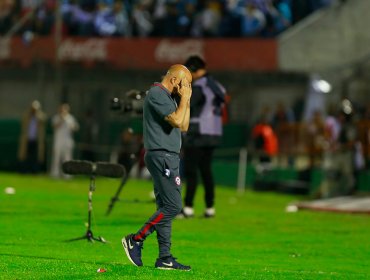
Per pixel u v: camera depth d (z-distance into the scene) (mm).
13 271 35938
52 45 106250
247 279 36094
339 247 50219
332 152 84000
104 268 36625
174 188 36312
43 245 45656
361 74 93875
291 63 96438
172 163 36156
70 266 37250
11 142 104250
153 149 36125
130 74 102812
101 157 101500
